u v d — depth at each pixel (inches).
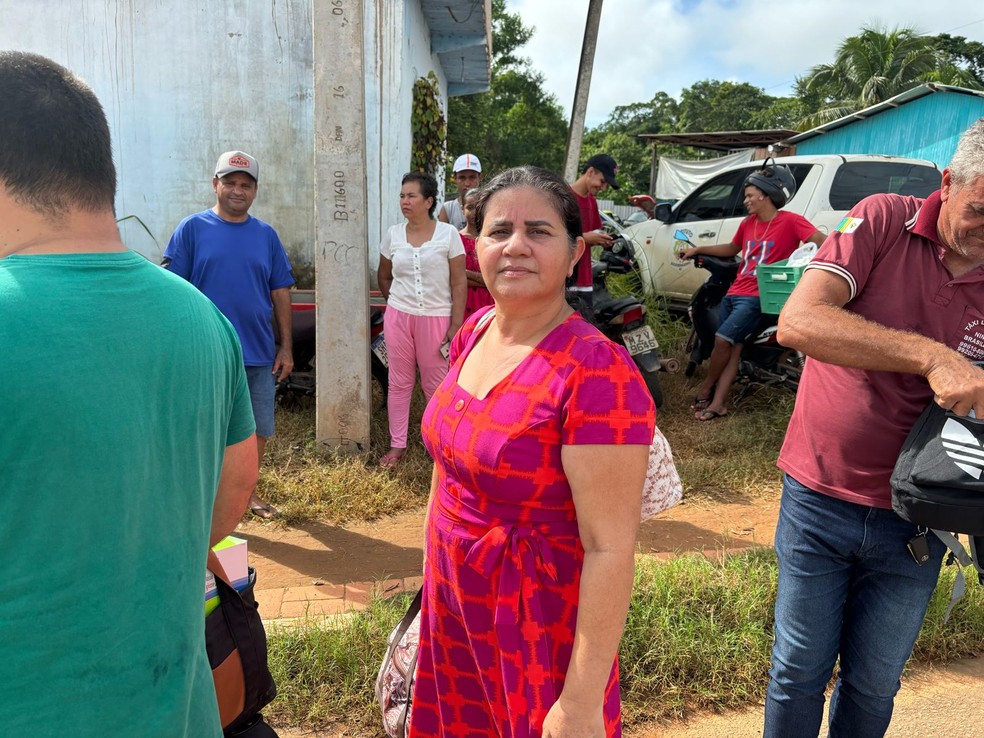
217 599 64.7
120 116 250.1
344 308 179.3
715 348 220.4
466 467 57.4
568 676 54.0
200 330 47.2
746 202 212.4
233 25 246.7
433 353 177.3
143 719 42.4
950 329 69.6
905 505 64.6
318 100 171.3
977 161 62.4
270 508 159.2
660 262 307.1
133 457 40.9
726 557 135.1
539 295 56.7
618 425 52.4
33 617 38.4
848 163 252.5
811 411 75.7
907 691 105.5
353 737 92.9
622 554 52.7
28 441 37.1
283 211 258.2
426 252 173.8
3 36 244.5
